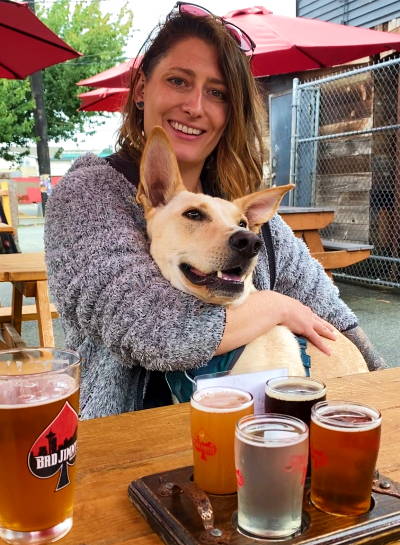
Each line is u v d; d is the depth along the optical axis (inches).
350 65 267.4
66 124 751.7
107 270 60.4
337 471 33.0
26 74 184.9
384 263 261.6
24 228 629.9
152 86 81.0
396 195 244.4
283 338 69.5
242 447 31.0
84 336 71.1
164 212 73.8
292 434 31.4
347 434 32.4
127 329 57.1
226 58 80.0
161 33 79.7
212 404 36.1
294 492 31.0
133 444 44.9
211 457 35.5
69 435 30.7
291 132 290.7
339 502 33.3
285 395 38.0
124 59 746.2
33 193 954.1
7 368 33.9
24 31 165.9
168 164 75.7
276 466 30.3
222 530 31.7
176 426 48.5
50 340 141.3
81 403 69.7
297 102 277.0
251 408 36.7
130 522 34.2
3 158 720.3
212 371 60.6
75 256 63.4
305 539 31.0
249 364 65.3
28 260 156.4
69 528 32.8
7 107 650.8
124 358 59.7
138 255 63.2
